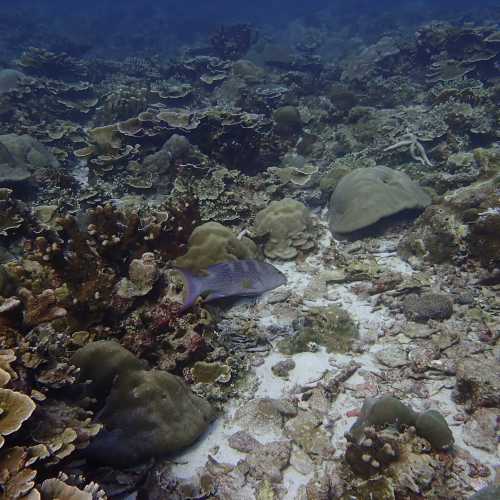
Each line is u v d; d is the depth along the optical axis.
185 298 1.33
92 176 2.63
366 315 1.56
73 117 3.82
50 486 0.78
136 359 1.15
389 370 1.31
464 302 1.52
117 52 7.68
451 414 1.17
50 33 7.69
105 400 1.13
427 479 0.94
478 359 1.22
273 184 2.32
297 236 1.93
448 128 2.68
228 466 1.08
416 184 2.14
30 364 0.97
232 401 1.25
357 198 2.03
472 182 2.09
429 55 4.39
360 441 1.00
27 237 1.87
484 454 1.07
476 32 4.08
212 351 1.33
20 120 3.29
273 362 1.37
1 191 1.88
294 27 8.73
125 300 1.32
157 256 1.57
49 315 1.07
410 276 1.68
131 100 3.57
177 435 1.10
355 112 3.26
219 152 2.53
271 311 1.58
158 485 1.04
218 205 2.08
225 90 4.20
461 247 1.67
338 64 5.82
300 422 1.16
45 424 0.93
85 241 1.37
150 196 2.42
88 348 1.13
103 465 1.06
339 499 0.98
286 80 4.50
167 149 2.51
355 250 1.92
